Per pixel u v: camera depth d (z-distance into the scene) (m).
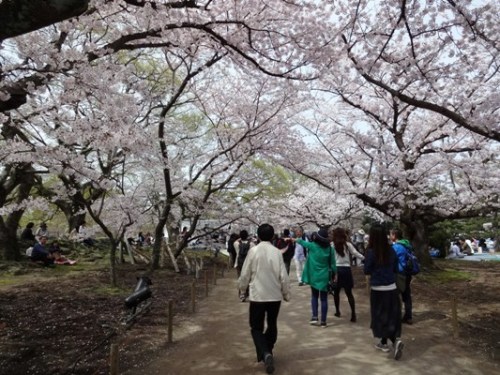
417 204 10.69
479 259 17.86
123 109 5.82
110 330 5.79
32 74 4.76
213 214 14.30
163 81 12.87
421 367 4.29
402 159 9.95
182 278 11.95
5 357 4.46
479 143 9.33
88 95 5.80
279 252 4.54
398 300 4.73
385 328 4.65
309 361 4.53
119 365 4.41
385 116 10.69
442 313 6.86
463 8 5.52
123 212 10.41
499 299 7.98
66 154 6.37
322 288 6.16
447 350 4.86
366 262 4.80
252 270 4.48
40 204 10.47
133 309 6.43
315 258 6.25
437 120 9.92
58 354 4.69
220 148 12.18
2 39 3.01
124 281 10.45
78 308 7.13
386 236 4.80
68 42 5.23
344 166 10.63
